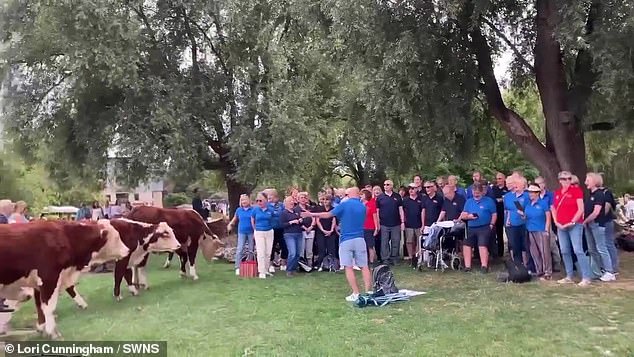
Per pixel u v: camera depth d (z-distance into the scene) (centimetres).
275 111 1983
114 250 889
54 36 1748
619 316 780
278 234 1412
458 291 1012
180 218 1281
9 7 1903
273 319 834
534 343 657
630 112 1416
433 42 1255
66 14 1698
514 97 1903
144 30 1938
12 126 1969
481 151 1966
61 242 784
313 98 2227
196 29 2097
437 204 1361
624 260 1359
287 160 2048
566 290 978
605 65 1076
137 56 1791
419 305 905
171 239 1144
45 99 2005
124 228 1065
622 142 2062
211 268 1488
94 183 2225
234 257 1594
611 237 1126
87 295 1116
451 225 1259
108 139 1941
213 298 1023
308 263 1378
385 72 1274
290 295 1034
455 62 1309
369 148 2312
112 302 1034
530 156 1397
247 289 1114
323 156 2733
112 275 1404
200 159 2042
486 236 1223
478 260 1389
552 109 1344
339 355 638
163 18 2003
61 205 5672
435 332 723
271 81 2109
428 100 1316
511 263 1105
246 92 2111
